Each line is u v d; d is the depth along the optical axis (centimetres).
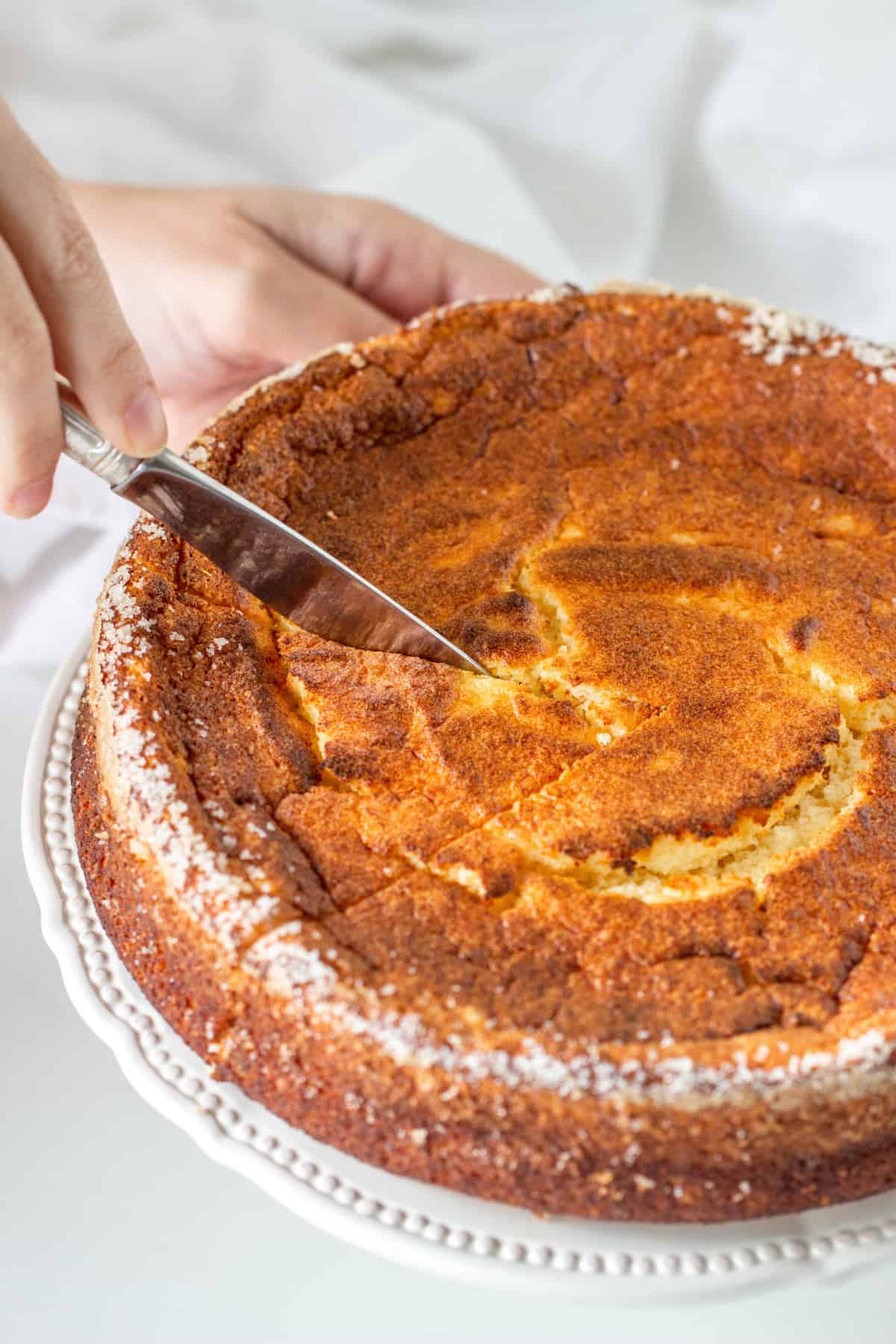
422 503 62
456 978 50
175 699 55
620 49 103
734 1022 49
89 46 102
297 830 53
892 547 62
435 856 52
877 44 98
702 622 59
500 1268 50
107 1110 58
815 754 55
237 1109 52
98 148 102
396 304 84
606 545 61
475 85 105
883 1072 49
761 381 66
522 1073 48
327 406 63
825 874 52
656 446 64
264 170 104
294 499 61
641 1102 48
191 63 103
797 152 102
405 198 99
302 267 78
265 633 58
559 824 53
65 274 51
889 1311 55
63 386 53
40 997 61
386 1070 49
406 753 55
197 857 51
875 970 51
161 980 53
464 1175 50
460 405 65
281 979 50
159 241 78
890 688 57
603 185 103
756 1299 56
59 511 72
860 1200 51
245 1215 56
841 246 103
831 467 64
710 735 55
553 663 57
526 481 63
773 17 100
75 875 57
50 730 61
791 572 60
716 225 105
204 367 80
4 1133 57
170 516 54
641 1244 50
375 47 107
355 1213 51
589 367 66
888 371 65
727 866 53
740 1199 50
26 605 73
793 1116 49
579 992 50
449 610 58
